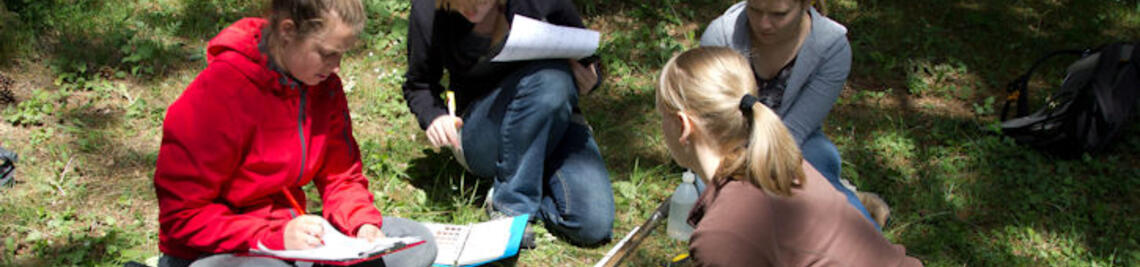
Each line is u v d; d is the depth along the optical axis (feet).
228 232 7.65
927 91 16.75
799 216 6.00
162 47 15.29
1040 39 19.26
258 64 7.38
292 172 8.14
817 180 6.38
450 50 10.68
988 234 12.16
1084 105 13.87
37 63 14.46
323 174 8.84
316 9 6.97
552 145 11.11
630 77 16.24
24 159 11.91
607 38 17.76
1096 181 13.55
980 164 13.89
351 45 7.29
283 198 8.57
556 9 10.63
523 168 10.81
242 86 7.38
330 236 7.70
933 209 12.67
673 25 18.63
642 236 10.57
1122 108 13.94
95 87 13.84
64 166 11.85
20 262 9.98
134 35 15.74
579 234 10.98
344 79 15.12
